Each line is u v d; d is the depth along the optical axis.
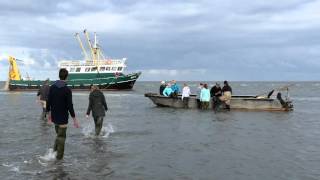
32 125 19.66
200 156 12.03
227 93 28.95
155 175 9.70
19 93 69.88
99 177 9.46
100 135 16.36
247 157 11.91
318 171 10.19
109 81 74.44
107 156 11.89
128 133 17.05
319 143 14.50
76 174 9.70
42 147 13.30
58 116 11.04
